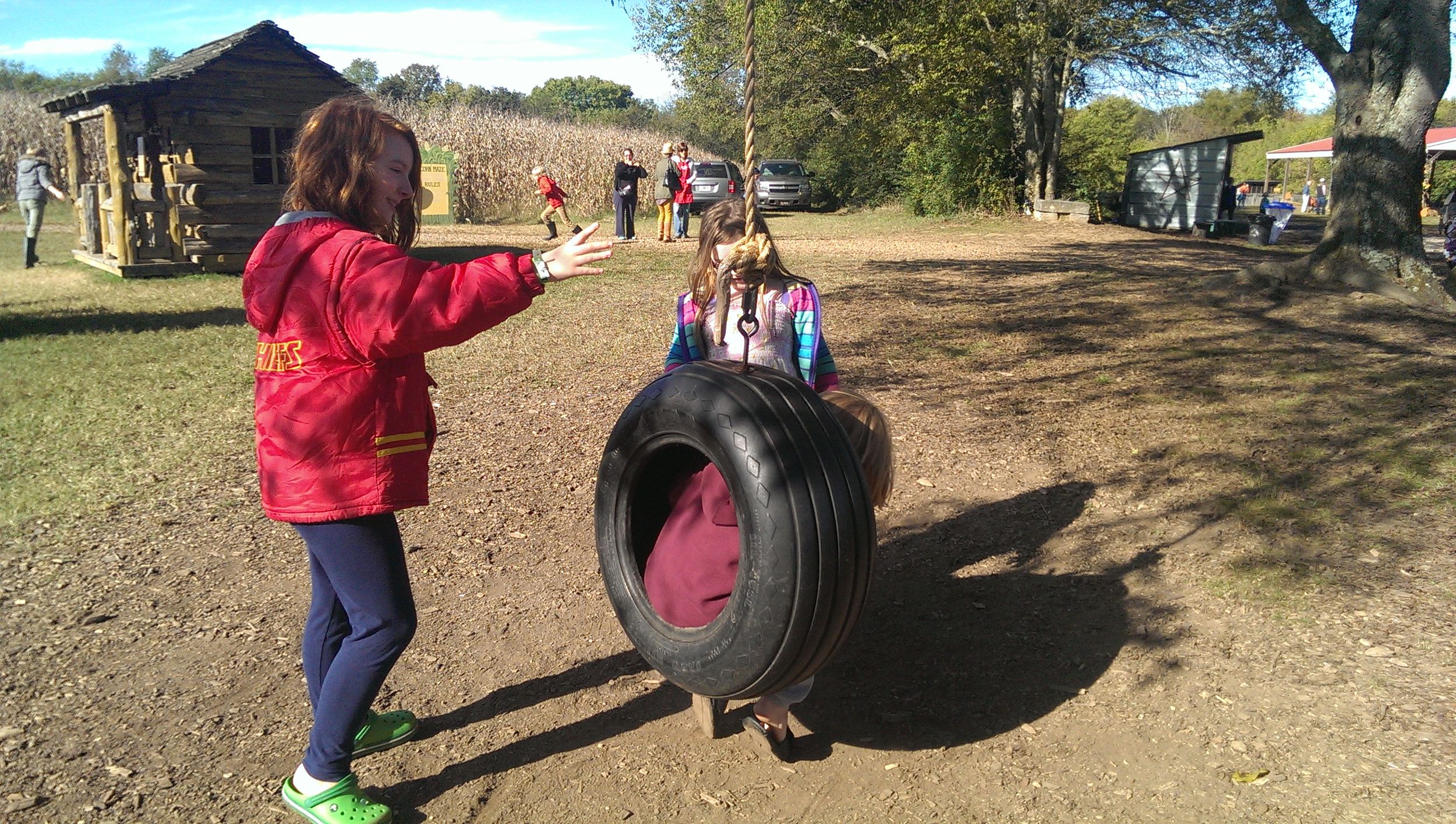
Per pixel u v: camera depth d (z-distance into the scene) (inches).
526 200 1088.8
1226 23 918.4
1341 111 406.0
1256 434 231.8
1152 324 368.5
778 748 117.2
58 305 416.2
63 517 191.2
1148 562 169.8
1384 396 257.1
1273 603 152.3
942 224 1004.6
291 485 95.8
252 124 502.9
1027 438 238.8
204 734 122.6
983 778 115.2
